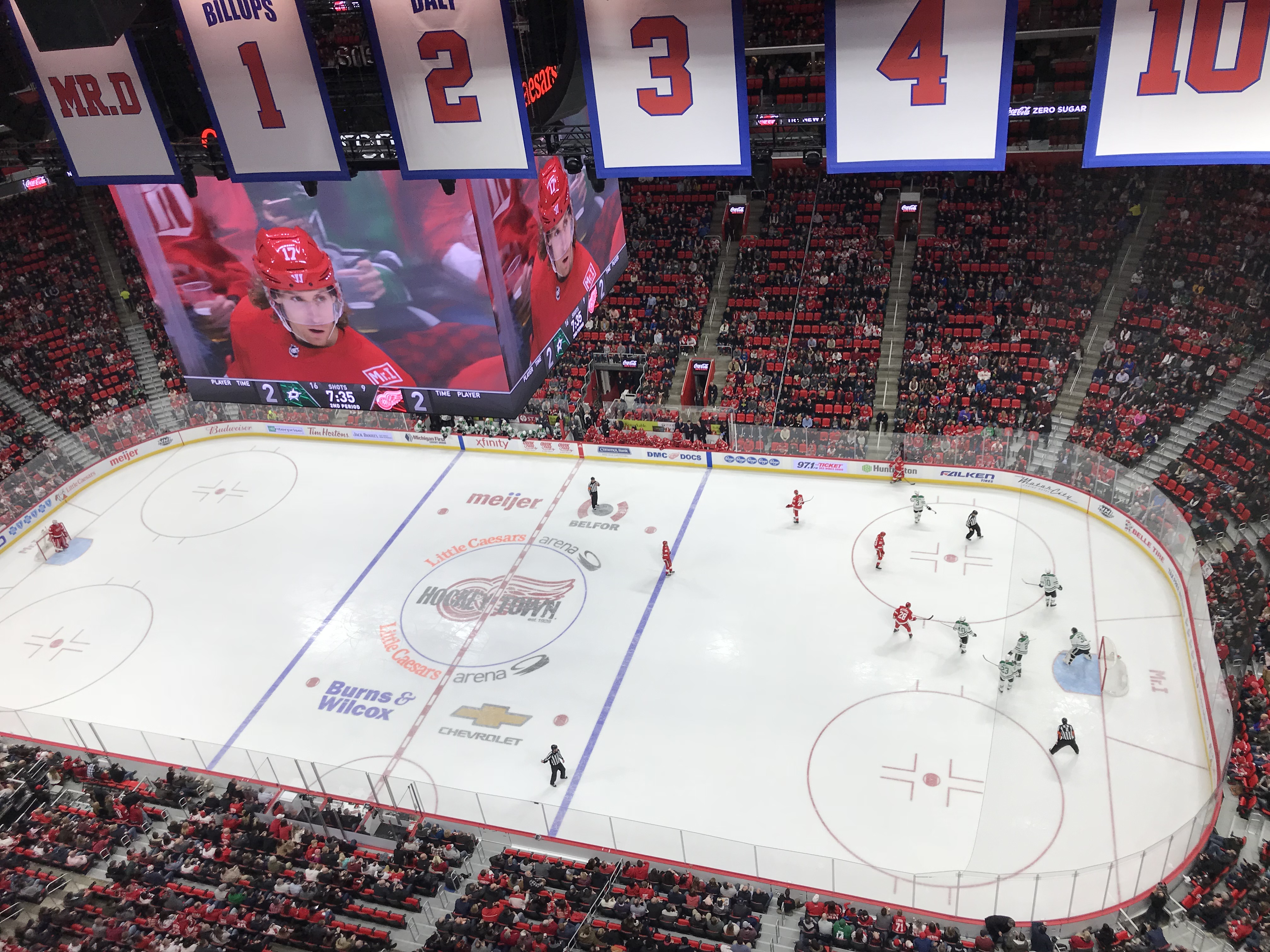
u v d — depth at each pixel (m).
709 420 34.41
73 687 27.41
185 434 40.25
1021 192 38.78
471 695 25.72
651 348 40.50
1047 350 35.22
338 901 19.42
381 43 15.23
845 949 17.58
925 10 12.90
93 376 43.16
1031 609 26.39
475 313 19.34
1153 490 27.36
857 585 28.14
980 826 20.50
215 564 32.31
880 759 22.44
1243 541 25.22
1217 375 30.97
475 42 14.78
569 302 23.47
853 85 13.59
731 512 32.25
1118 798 20.75
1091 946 16.77
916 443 31.94
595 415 37.53
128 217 19.73
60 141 17.56
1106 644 24.23
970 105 13.22
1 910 19.75
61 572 32.69
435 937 18.03
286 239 19.25
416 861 20.53
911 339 36.97
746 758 22.89
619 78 14.60
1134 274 35.47
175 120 18.97
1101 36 12.42
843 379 36.56
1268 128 12.12
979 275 38.06
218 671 27.52
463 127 15.57
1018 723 22.89
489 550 31.61
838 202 41.69
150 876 20.20
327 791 22.53
